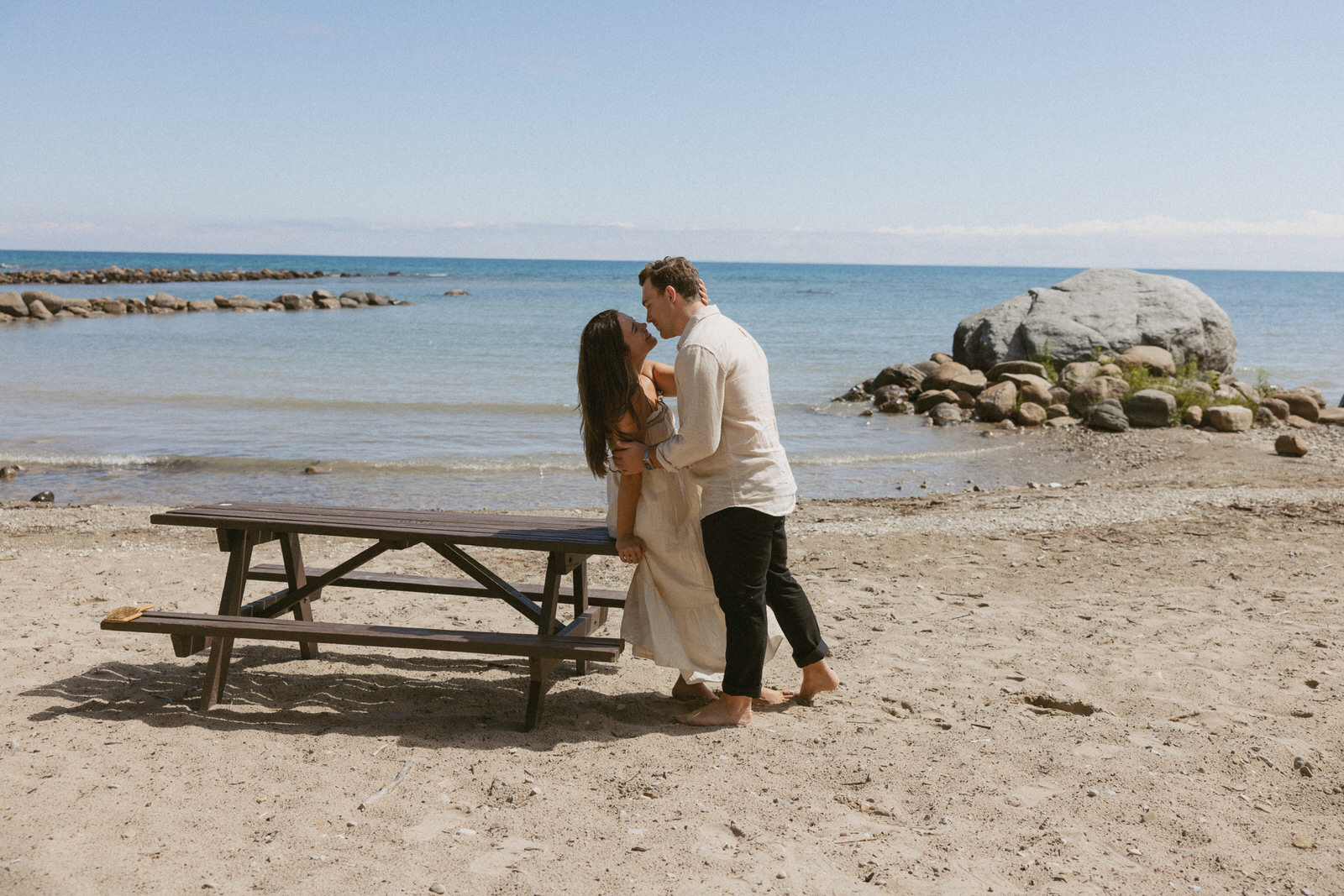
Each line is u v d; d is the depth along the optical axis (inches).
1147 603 217.2
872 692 161.8
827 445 540.4
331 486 414.0
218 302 1797.5
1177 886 98.5
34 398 647.1
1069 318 745.0
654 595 147.0
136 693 156.9
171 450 485.4
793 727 145.5
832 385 812.6
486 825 110.6
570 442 535.8
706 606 148.0
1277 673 167.8
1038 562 260.8
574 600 173.5
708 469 137.5
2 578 236.2
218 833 106.5
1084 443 539.8
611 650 136.7
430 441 530.9
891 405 668.1
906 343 1275.8
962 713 151.3
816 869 101.0
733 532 137.0
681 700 160.2
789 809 116.0
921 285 4347.9
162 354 954.7
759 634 141.6
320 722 146.6
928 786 122.4
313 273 3563.0
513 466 457.4
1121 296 769.6
